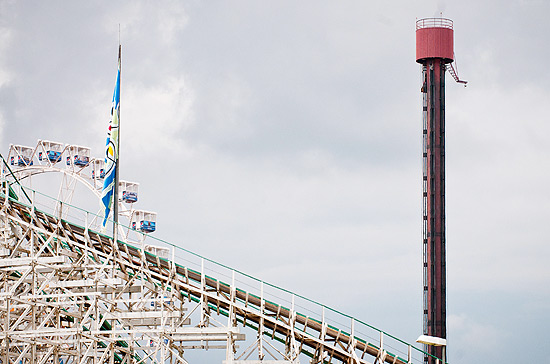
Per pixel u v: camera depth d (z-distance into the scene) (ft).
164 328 253.24
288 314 265.95
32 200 267.39
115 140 294.66
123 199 448.24
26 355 279.49
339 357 267.39
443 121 505.25
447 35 504.43
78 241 274.98
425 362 479.00
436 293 488.02
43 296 252.62
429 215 496.64
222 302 267.39
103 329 291.79
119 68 299.79
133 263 271.69
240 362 252.01
